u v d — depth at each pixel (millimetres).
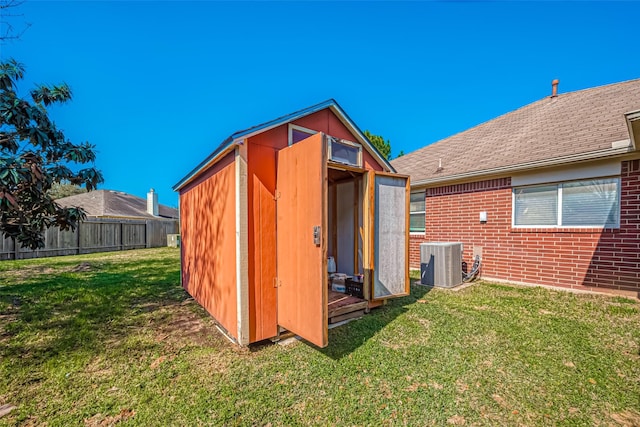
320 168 3045
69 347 3576
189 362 3213
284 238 3645
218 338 3879
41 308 5090
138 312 4969
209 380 2846
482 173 7121
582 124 7047
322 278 3023
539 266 6480
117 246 15664
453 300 5453
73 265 9969
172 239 17984
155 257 12328
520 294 5793
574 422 2234
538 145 7039
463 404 2457
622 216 5465
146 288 6664
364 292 4633
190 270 6000
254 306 3582
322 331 3008
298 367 3070
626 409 2375
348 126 4910
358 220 5309
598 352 3309
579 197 5984
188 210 6223
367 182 4547
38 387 2738
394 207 4871
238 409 2412
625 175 5430
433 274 6691
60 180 4910
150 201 23359
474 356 3264
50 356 3352
